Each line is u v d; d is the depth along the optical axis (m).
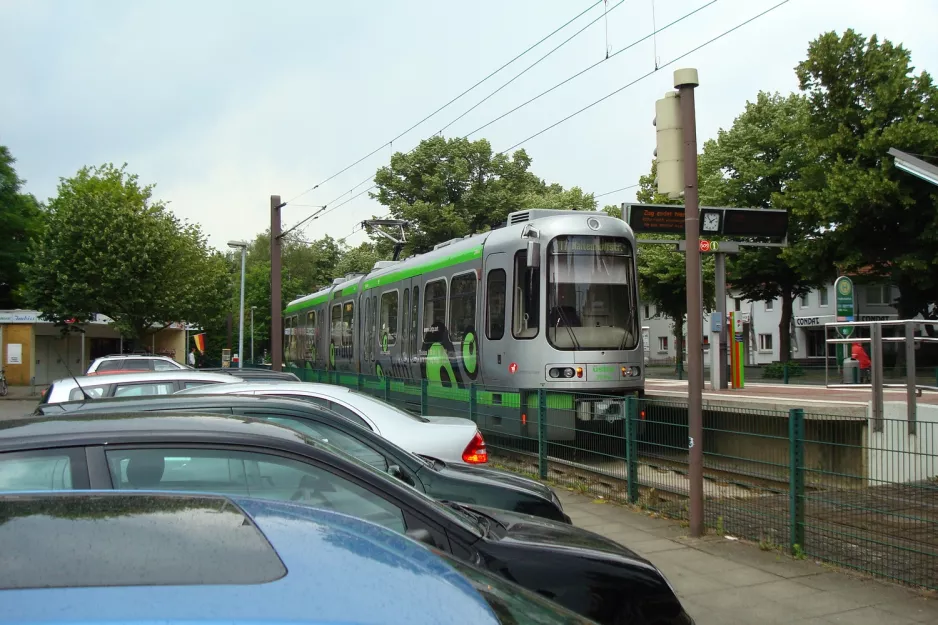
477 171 50.28
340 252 89.81
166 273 34.56
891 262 29.97
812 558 6.85
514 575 3.59
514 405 11.91
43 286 33.59
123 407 4.95
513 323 12.93
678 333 44.38
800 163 35.50
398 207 48.19
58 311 33.34
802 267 32.16
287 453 3.50
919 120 29.03
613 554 3.88
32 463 3.23
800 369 32.69
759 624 5.40
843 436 9.58
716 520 8.00
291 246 87.06
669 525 8.22
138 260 33.16
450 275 15.20
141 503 1.96
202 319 38.84
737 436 7.88
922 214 28.45
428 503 3.68
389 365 18.28
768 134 36.72
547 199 47.56
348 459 3.64
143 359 18.77
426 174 49.03
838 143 29.62
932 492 6.11
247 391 6.60
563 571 3.65
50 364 45.56
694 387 7.73
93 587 1.40
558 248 12.74
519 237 13.04
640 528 8.10
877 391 9.76
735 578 6.38
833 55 29.83
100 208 33.44
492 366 13.45
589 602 3.63
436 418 7.43
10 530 1.66
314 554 1.72
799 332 55.06
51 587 1.38
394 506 3.59
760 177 36.47
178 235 36.00
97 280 33.28
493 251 13.68
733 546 7.33
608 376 12.60
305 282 84.88
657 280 42.41
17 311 42.94
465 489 5.10
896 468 7.27
